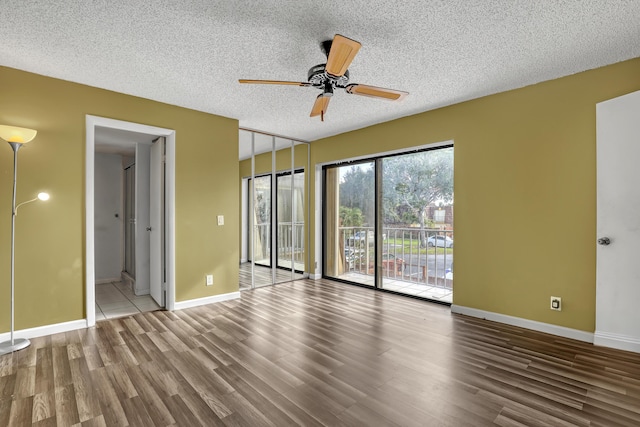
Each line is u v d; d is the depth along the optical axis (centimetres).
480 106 337
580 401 185
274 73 283
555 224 291
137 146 432
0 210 266
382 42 232
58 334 288
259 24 210
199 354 248
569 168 283
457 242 355
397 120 411
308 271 543
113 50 242
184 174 368
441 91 323
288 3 188
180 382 207
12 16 199
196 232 378
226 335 287
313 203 535
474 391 196
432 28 214
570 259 283
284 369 225
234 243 411
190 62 262
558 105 289
